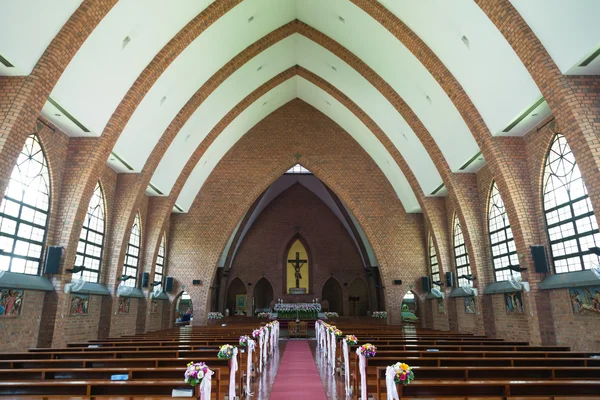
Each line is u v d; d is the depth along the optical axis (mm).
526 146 13344
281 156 24547
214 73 16938
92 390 5414
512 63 11102
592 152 9047
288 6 15977
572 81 9477
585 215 11031
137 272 19844
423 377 6488
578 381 5328
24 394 5406
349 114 22031
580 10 8422
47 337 12180
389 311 22812
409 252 23609
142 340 11805
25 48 9141
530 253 12625
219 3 13391
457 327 18953
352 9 14523
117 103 13242
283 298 34500
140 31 11930
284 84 22156
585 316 10805
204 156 22031
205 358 7418
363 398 7066
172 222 23797
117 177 17359
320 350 16672
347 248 35875
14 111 9242
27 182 11938
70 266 13047
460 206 16797
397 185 23516
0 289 10562
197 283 22922
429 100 15562
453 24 11805
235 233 32188
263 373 11297
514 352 8172
